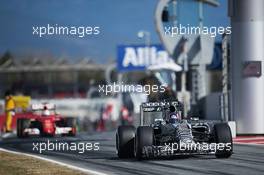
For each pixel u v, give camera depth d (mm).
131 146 48344
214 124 46312
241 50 68625
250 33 68125
